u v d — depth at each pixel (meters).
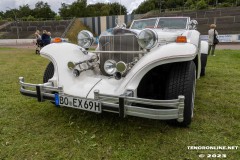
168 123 2.67
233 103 3.40
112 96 2.25
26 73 5.90
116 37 2.90
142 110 2.16
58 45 3.10
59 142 2.33
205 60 4.98
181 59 2.33
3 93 3.98
